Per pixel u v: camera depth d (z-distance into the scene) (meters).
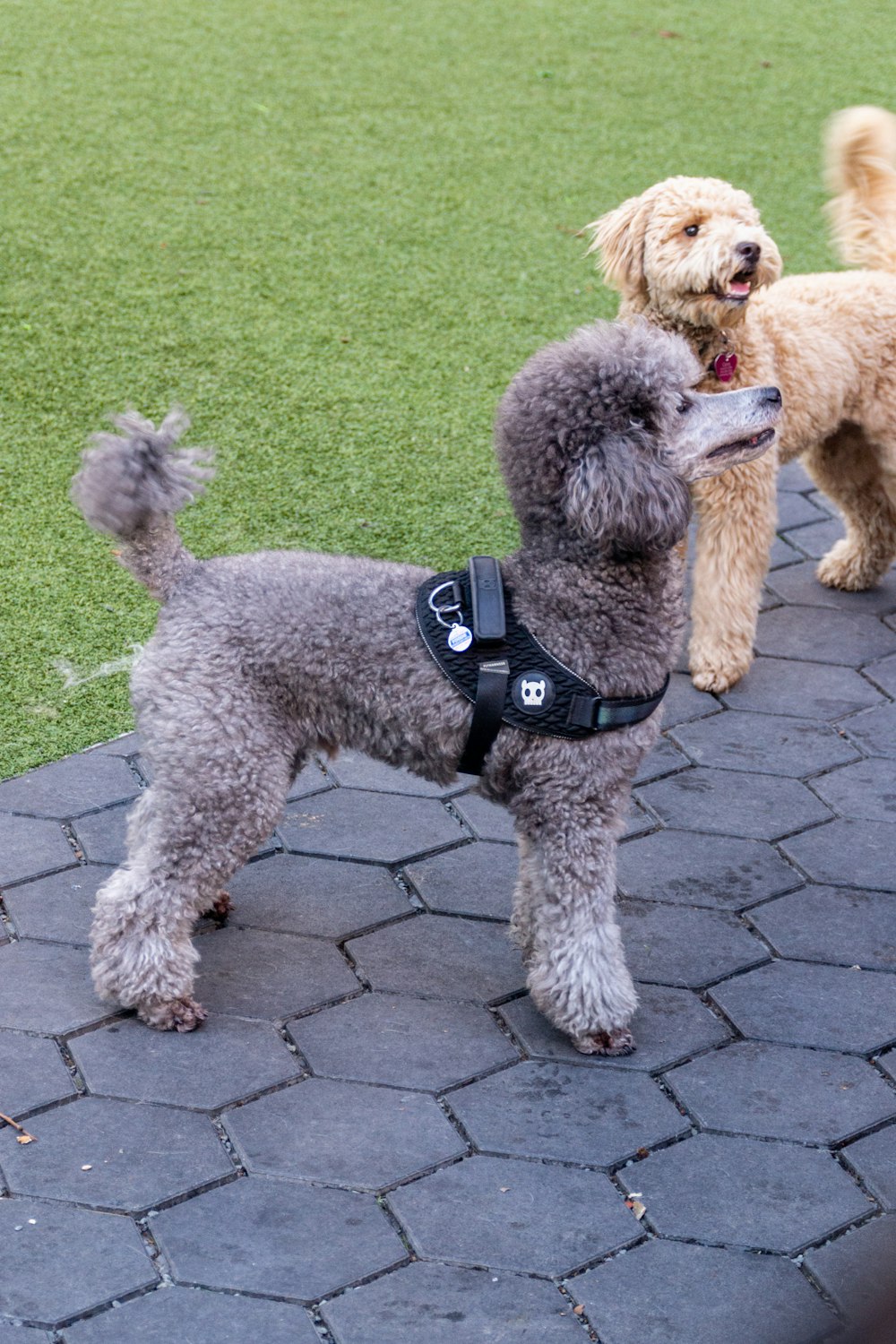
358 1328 2.44
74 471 5.27
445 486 5.39
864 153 4.85
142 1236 2.60
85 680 4.26
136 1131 2.83
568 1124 2.91
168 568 2.95
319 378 6.06
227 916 3.47
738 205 4.34
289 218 7.50
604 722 2.90
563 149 8.66
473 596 2.90
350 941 3.42
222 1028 3.12
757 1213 2.72
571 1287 2.54
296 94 9.22
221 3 10.98
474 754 2.98
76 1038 3.07
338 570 3.00
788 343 4.49
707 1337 2.46
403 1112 2.92
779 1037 3.18
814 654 4.75
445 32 10.73
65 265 6.83
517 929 3.34
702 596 4.51
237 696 2.91
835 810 3.97
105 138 8.30
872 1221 2.71
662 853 3.78
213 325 6.41
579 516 2.76
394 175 8.12
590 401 2.78
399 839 3.78
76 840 3.67
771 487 4.46
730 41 10.98
